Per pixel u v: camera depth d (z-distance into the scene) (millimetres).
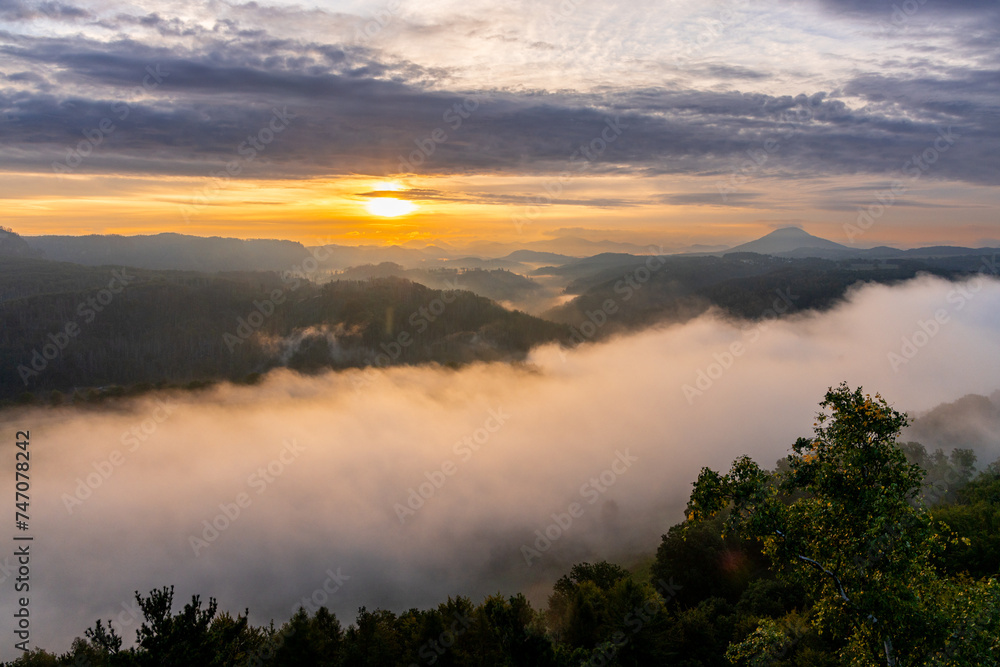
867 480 17219
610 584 54188
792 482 18188
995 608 15836
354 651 35875
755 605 44781
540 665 27688
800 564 18094
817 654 31328
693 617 41594
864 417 17047
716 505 18172
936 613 16016
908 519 16516
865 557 16844
